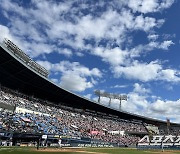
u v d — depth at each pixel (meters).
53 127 59.69
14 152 29.39
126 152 44.75
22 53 57.94
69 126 67.88
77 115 82.19
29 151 33.44
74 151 40.00
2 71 54.97
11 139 43.31
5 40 52.91
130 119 107.25
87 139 63.06
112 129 87.62
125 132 89.25
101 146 67.69
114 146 72.81
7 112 50.62
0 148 35.31
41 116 61.94
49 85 66.56
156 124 114.38
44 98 76.56
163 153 47.53
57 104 80.00
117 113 99.19
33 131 48.72
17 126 47.00
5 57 49.75
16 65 53.59
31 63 61.78
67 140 56.19
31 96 69.94
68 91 72.38
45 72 67.56
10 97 58.59
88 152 38.88
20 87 65.69
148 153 44.72
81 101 82.56
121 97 112.25
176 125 116.50
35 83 64.12
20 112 55.97
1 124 43.38
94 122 84.75
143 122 111.50
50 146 51.53
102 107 89.94
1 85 60.12
